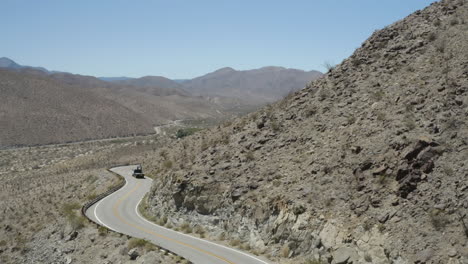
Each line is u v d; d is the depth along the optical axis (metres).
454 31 29.55
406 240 17.20
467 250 15.44
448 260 15.47
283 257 21.67
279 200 24.19
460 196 17.59
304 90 37.44
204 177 31.11
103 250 28.05
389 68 30.83
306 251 20.89
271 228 23.59
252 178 28.19
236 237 25.78
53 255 31.48
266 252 22.83
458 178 18.42
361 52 35.97
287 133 31.83
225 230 27.05
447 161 19.53
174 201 32.50
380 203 19.83
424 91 25.16
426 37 31.45
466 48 26.55
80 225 33.22
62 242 32.25
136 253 25.42
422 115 23.30
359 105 28.77
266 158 30.02
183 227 30.22
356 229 19.42
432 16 33.94
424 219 17.67
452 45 27.98
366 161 22.48
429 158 20.02
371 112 26.81
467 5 32.28
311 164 25.92
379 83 29.75
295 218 22.41
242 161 31.16
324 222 20.97
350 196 21.48
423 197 18.61
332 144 26.52
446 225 16.86
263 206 24.88
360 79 32.22
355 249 18.73
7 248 38.59
